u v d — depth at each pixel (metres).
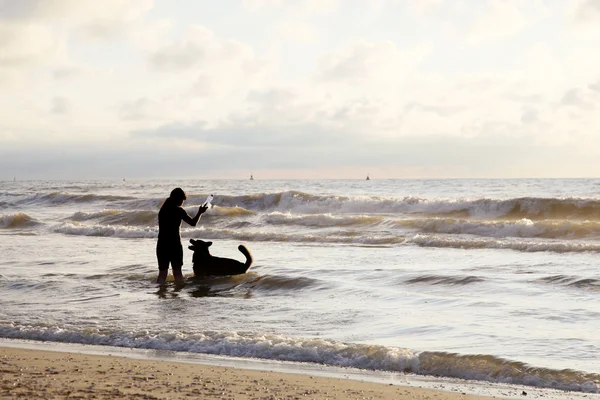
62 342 7.61
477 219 28.09
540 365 6.12
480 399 5.17
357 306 9.37
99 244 20.12
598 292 9.87
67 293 10.91
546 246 17.16
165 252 11.77
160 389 5.10
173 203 11.88
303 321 8.48
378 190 58.50
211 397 4.89
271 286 11.16
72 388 5.02
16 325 8.34
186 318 8.79
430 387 5.66
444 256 15.80
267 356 6.84
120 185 82.69
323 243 20.28
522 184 65.44
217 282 11.70
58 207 38.88
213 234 22.86
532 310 8.72
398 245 19.23
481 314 8.57
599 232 20.61
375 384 5.64
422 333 7.62
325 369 6.34
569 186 59.44
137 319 8.75
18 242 21.09
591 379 5.72
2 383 5.17
